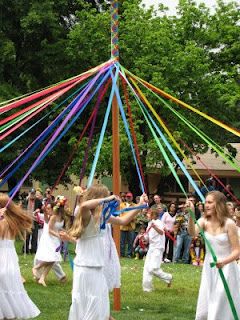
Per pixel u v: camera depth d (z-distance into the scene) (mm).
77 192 5770
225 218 5422
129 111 6945
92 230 5270
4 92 17188
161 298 8281
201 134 6387
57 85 6582
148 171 16031
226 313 5301
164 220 13055
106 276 6699
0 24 17594
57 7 18172
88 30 16844
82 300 5203
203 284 5449
